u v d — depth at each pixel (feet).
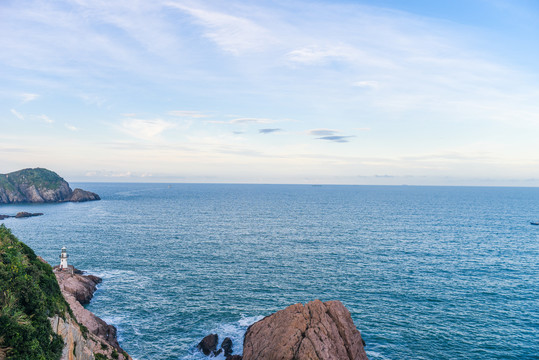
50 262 301.84
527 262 313.94
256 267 293.84
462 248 369.71
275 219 610.65
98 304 214.69
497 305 218.38
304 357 132.46
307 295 233.35
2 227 124.06
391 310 210.59
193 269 287.07
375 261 314.55
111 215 637.30
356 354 143.84
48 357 84.28
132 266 293.64
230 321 195.52
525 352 167.43
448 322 196.03
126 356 150.00
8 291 85.81
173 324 191.72
